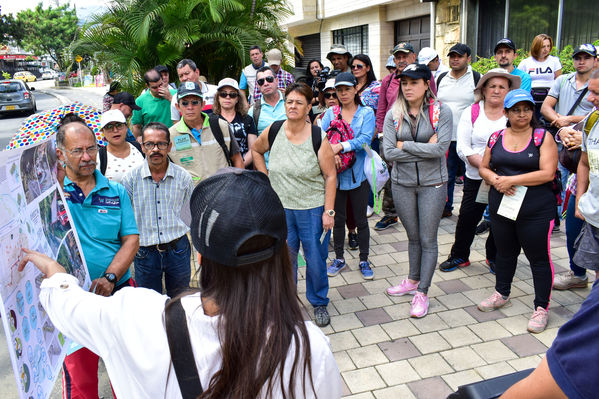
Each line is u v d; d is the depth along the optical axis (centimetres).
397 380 301
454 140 550
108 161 375
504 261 365
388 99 570
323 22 1577
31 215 153
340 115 434
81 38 937
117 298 121
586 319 96
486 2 948
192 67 555
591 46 470
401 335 350
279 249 115
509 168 338
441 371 307
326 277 378
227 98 455
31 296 142
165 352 110
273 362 107
